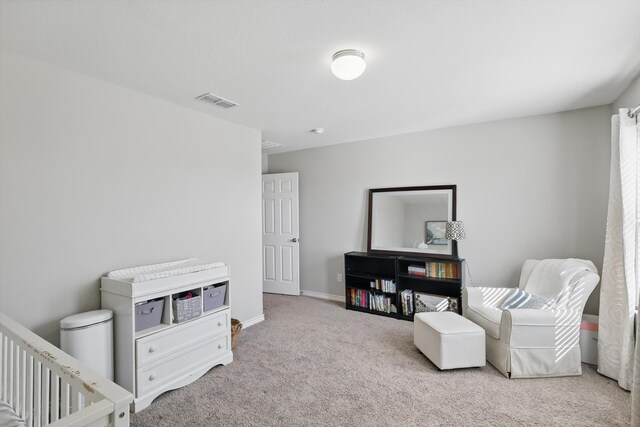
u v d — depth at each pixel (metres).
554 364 2.43
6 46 1.90
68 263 2.20
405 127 3.90
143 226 2.65
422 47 1.97
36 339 1.33
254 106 3.02
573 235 3.27
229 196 3.46
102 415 0.83
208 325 2.57
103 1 1.49
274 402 2.14
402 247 4.20
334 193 4.84
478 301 3.04
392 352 2.92
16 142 1.97
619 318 2.36
